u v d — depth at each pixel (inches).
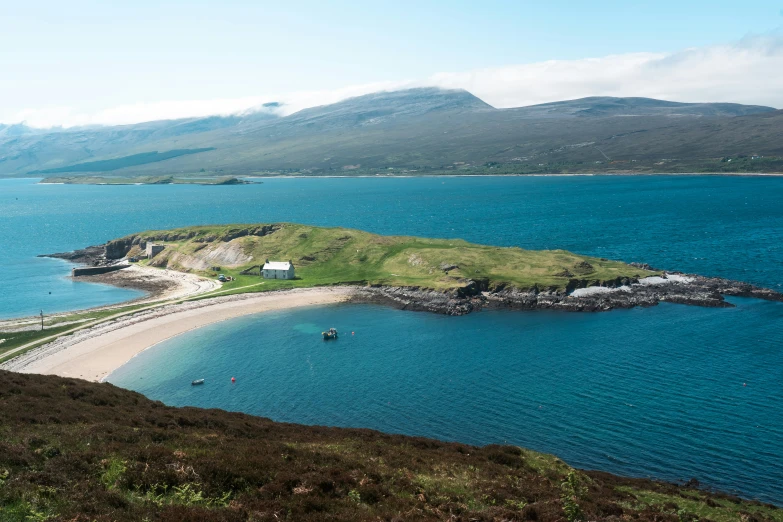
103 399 2198.6
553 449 2723.9
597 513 1503.4
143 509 1072.2
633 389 3353.8
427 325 4849.9
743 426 2866.6
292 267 6614.2
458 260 6446.9
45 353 4128.9
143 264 7687.0
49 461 1253.7
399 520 1221.7
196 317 5157.5
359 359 4047.7
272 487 1272.1
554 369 3720.5
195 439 1632.6
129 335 4608.8
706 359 3791.8
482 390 3427.7
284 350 4269.2
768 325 4493.1
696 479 2426.2
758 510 2038.6
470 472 1770.4
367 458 1712.6
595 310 5083.7
